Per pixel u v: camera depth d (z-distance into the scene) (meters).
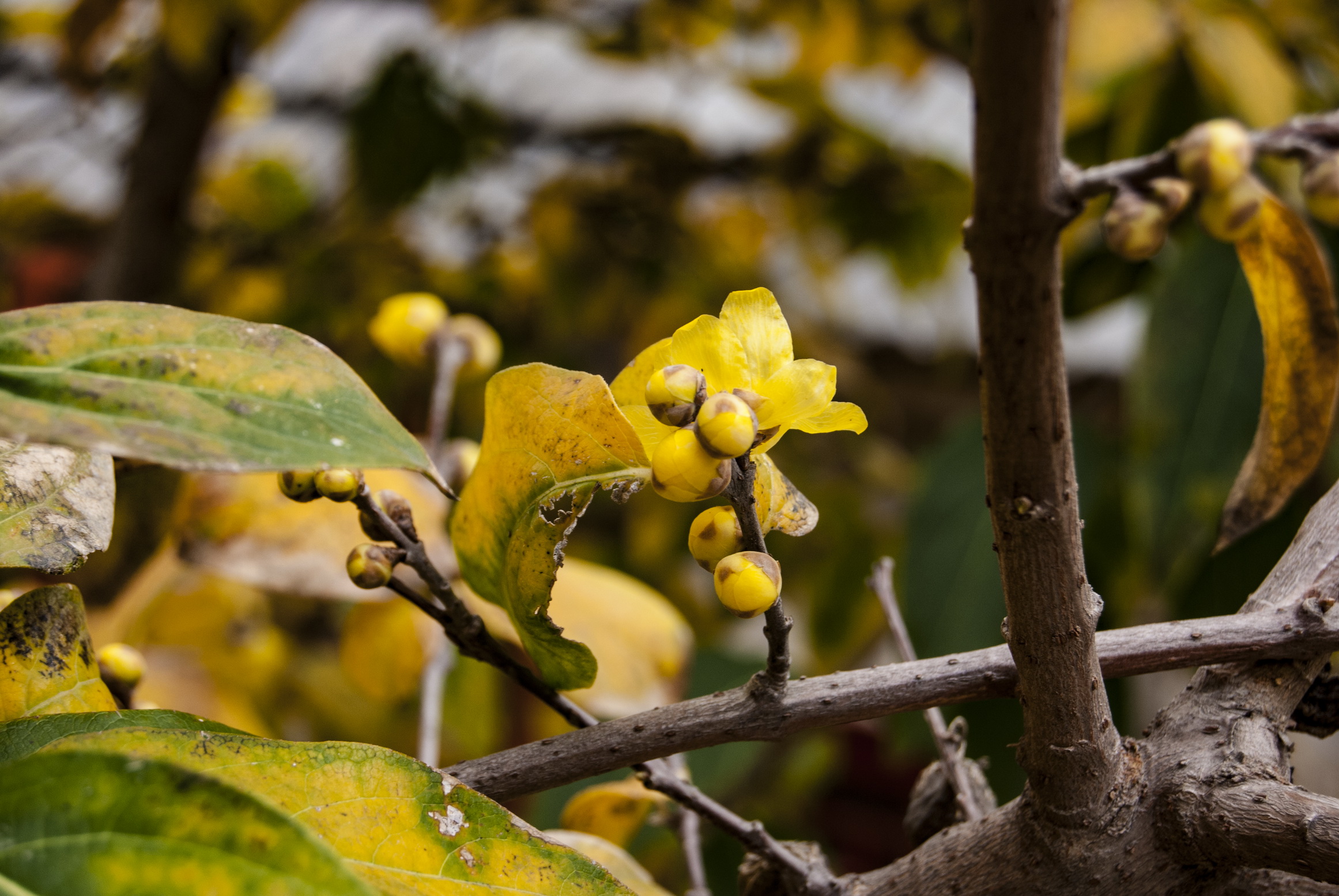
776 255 2.14
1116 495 1.26
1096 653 0.50
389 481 0.69
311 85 2.15
